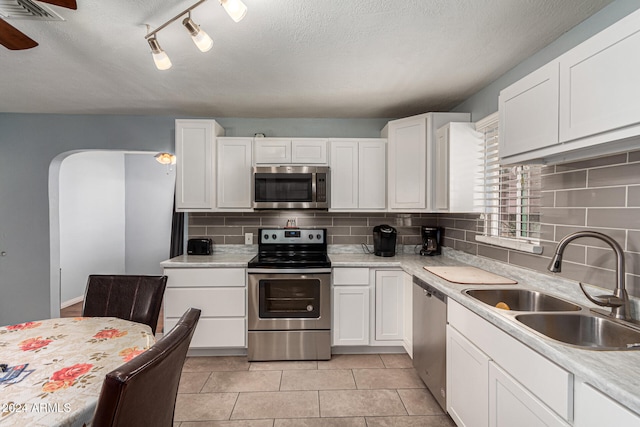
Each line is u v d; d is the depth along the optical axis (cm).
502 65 204
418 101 273
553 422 100
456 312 171
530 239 185
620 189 133
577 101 115
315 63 201
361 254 317
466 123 234
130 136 313
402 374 244
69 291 419
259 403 206
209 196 286
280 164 291
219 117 319
